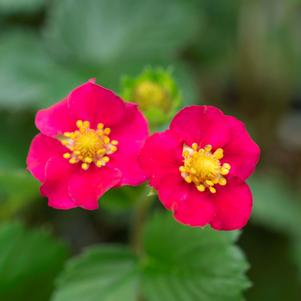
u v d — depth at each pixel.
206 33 0.40
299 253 0.36
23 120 0.37
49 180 0.26
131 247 0.33
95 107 0.27
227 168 0.26
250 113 0.42
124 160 0.27
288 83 0.41
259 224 0.37
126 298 0.30
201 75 0.42
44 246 0.32
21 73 0.36
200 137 0.27
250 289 0.36
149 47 0.37
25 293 0.32
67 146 0.27
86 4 0.37
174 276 0.30
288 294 0.36
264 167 0.40
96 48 0.37
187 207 0.26
